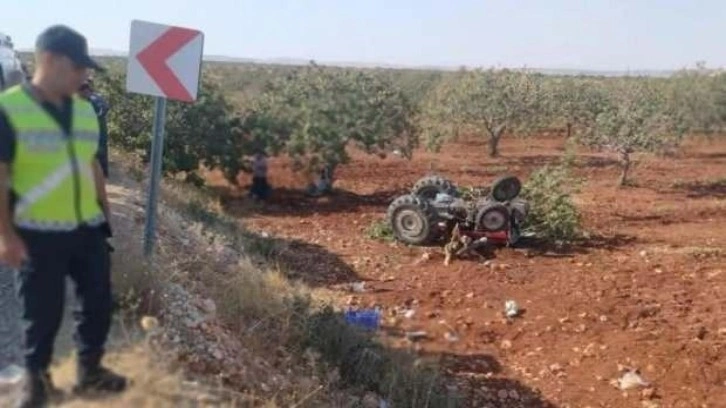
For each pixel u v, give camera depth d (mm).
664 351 8953
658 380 8312
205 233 10312
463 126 28656
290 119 18828
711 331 9555
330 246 13719
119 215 8859
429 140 27344
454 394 7395
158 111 6203
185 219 10812
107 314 4324
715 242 14359
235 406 4961
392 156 26906
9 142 3744
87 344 4336
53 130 3844
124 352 5004
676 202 19016
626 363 8695
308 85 19938
